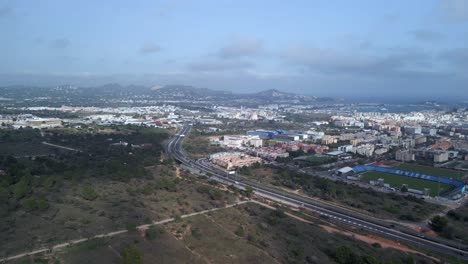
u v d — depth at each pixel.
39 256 106.12
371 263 136.25
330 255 146.75
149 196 185.25
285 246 147.12
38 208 143.62
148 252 114.12
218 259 120.50
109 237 122.69
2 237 115.94
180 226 143.75
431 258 158.25
